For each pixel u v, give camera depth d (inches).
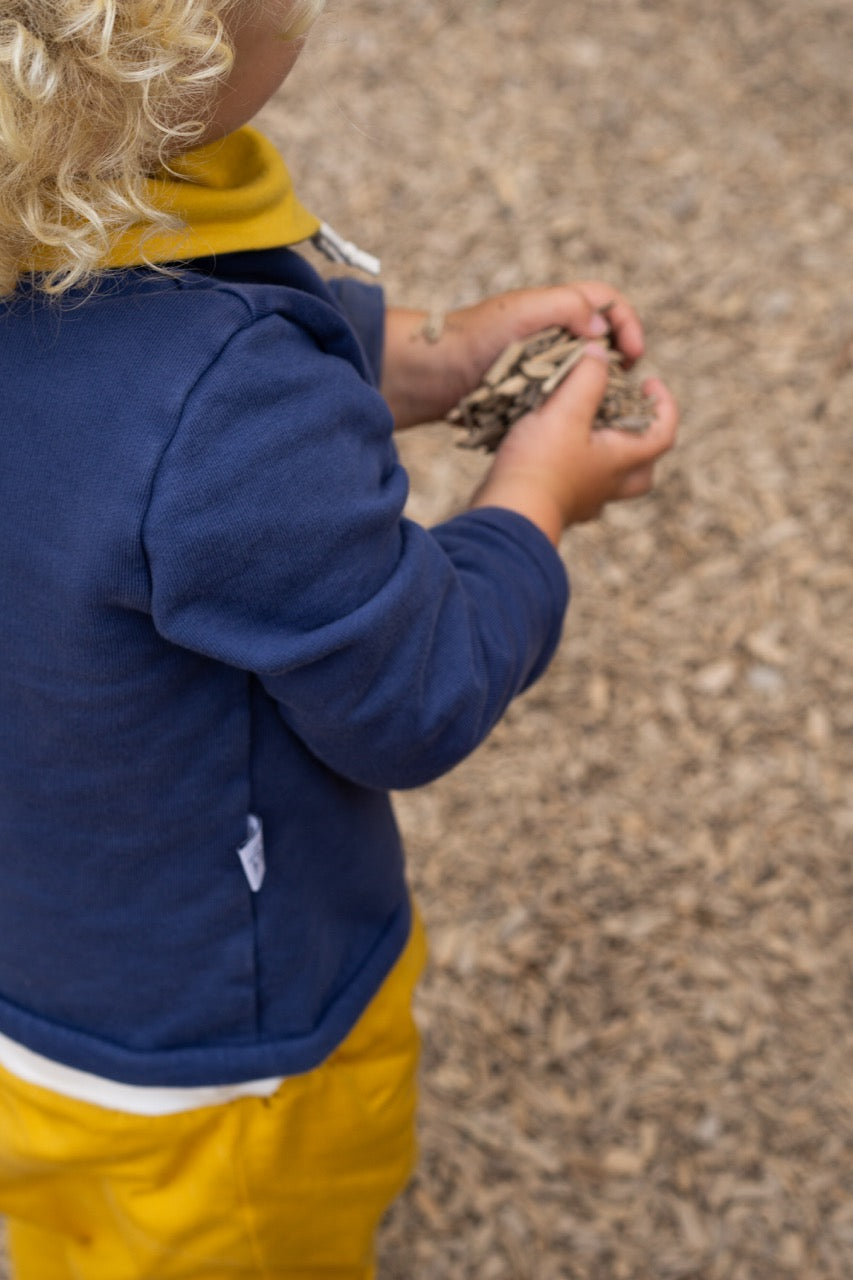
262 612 26.9
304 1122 39.7
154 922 33.6
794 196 104.1
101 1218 42.2
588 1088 70.2
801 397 93.8
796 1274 64.0
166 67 22.5
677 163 106.3
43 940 34.9
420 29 115.5
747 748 80.7
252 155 29.9
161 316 25.7
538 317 44.4
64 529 25.9
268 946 35.1
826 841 77.0
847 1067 69.9
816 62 112.1
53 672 28.4
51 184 23.5
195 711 30.0
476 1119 69.2
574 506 40.5
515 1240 66.1
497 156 107.3
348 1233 43.9
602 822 78.4
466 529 35.5
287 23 25.0
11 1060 38.4
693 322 97.7
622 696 82.9
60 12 21.4
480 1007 72.6
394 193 105.7
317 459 26.7
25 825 32.3
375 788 33.2
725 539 88.4
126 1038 36.3
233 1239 40.9
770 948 73.8
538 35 114.8
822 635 84.4
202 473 25.1
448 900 76.0
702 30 114.6
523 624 34.3
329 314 28.6
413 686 29.8
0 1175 41.6
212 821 32.1
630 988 73.0
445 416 47.7
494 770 80.4
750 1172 67.2
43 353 25.8
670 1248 65.3
